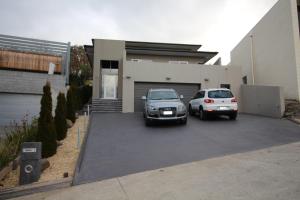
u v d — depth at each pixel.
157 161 6.84
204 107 13.77
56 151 7.80
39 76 12.95
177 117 11.99
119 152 7.86
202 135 10.10
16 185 5.59
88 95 23.94
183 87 19.81
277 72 18.38
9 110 12.16
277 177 5.08
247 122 13.33
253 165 6.02
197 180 5.19
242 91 20.14
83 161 6.99
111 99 19.28
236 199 4.16
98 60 21.36
